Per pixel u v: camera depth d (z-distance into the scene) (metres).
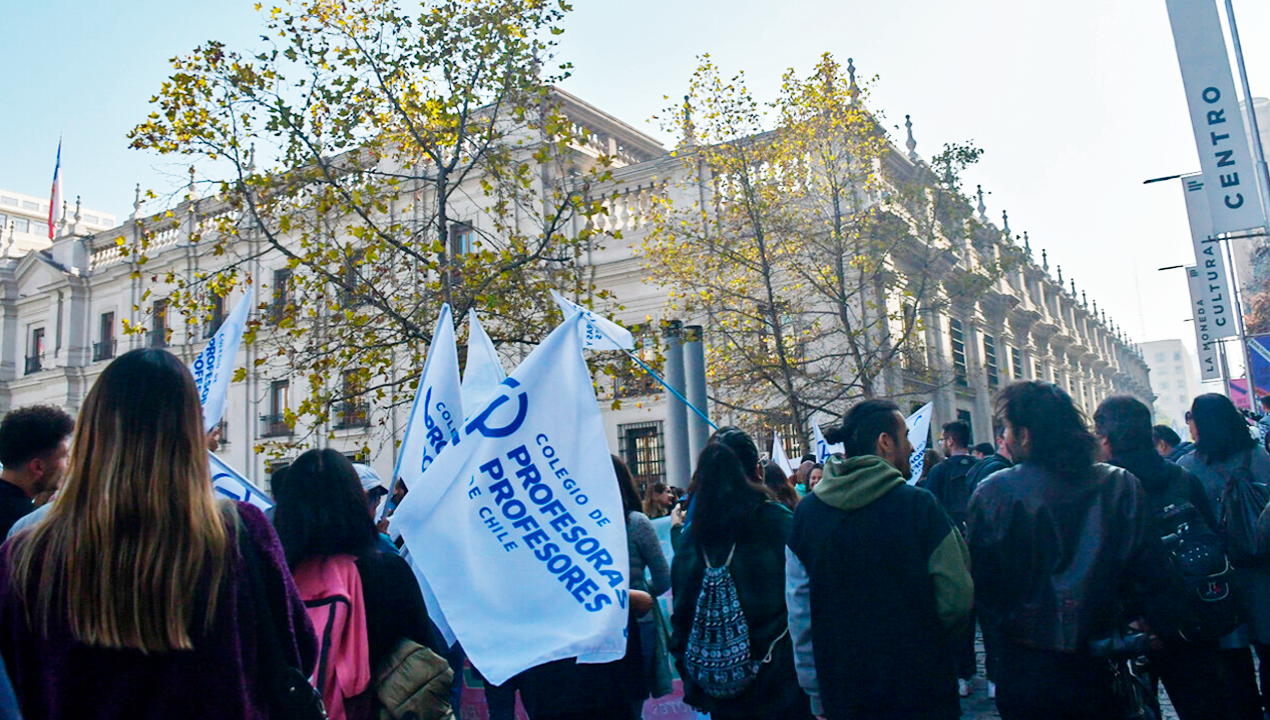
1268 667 4.36
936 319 23.16
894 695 3.12
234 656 2.06
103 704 1.95
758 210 17.42
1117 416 4.05
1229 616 3.56
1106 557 3.05
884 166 20.86
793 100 17.55
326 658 2.93
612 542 3.63
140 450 2.03
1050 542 3.14
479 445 3.72
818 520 3.36
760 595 3.66
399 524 3.61
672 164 21.62
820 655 3.27
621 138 26.75
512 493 3.70
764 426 17.88
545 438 3.78
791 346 17.83
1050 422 3.24
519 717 5.83
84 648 1.95
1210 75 10.86
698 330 11.14
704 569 3.77
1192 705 3.66
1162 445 6.44
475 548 3.62
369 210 12.93
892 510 3.26
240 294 25.64
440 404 4.20
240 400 27.05
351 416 13.02
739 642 3.62
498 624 3.52
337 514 3.13
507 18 12.30
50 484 3.94
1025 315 33.75
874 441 3.50
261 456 26.20
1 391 33.41
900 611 3.17
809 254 18.14
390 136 13.21
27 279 34.06
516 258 12.69
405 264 12.97
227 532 2.13
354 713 3.02
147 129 11.63
